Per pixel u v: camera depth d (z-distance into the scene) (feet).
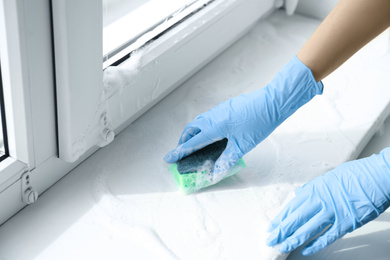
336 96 3.87
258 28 4.53
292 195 3.14
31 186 2.76
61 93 2.50
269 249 2.80
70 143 2.71
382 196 2.78
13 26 2.08
